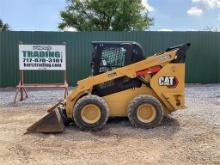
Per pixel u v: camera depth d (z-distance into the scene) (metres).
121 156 3.87
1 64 9.91
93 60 5.23
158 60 5.04
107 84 5.09
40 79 9.91
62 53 7.71
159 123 4.95
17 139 4.44
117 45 5.20
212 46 10.46
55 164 3.63
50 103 7.15
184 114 5.89
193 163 3.65
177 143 4.31
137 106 4.91
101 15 28.97
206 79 10.52
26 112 6.23
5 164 3.63
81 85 5.04
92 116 4.86
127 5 28.36
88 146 4.21
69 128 4.97
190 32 10.31
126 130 4.86
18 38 9.88
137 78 5.07
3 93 8.76
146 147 4.17
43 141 4.37
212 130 4.86
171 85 5.05
